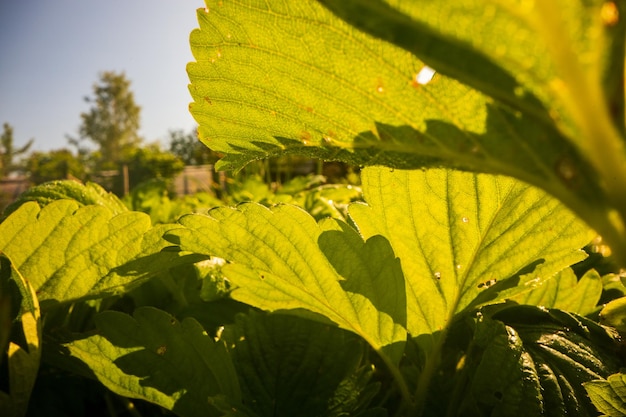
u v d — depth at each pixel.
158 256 0.18
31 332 0.14
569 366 0.16
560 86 0.07
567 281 0.21
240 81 0.13
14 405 0.14
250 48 0.13
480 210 0.18
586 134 0.07
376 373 0.23
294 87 0.12
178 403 0.17
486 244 0.18
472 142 0.09
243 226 0.17
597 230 0.08
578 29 0.07
